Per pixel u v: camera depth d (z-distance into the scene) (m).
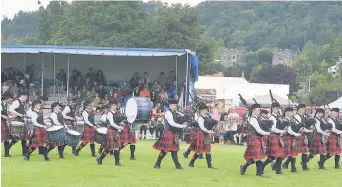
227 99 33.03
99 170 12.52
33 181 10.89
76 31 40.81
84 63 27.44
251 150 12.17
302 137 13.73
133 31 39.91
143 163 14.12
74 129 16.28
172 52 24.30
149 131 23.14
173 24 40.38
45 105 25.38
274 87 34.38
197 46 42.50
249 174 12.63
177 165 13.12
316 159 16.83
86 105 15.58
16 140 14.97
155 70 27.41
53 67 27.14
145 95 25.22
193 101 24.73
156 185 10.69
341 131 14.22
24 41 49.84
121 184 10.70
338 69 75.69
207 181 11.36
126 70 27.52
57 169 12.54
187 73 24.28
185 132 20.27
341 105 24.75
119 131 13.58
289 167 14.33
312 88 65.44
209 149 13.48
